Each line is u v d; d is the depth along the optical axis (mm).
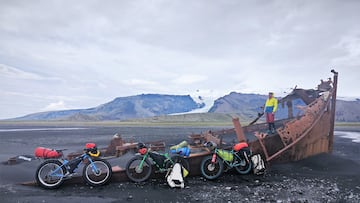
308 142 11102
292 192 6742
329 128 12586
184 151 7898
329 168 9672
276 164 9969
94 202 5875
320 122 11945
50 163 7102
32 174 8555
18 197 6184
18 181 7723
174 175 7191
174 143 17891
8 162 10117
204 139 12359
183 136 26312
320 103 12367
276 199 6152
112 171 7680
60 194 6473
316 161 10609
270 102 11273
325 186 7367
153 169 8039
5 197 6164
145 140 20625
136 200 6031
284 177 8422
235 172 8859
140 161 7984
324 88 13688
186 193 6609
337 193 6684
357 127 52562
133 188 7062
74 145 19078
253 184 7555
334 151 13609
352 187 7277
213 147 8273
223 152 8188
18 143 20797
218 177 8367
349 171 9281
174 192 6703
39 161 10438
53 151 7223
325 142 12227
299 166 9945
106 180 7328
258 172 8578
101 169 7934
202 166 8203
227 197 6293
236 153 8453
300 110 12172
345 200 6117
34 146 18359
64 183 7410
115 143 11555
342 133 32125
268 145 9836
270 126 11258
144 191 6785
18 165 9812
